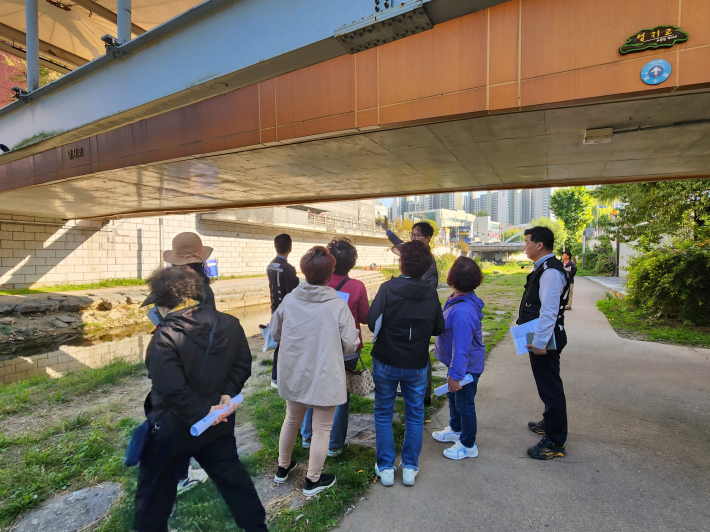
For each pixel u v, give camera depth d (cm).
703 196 841
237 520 183
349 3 354
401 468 281
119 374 543
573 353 594
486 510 232
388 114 357
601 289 1711
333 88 388
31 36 691
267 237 2500
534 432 337
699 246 791
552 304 273
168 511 169
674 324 800
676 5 248
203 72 466
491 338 729
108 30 1226
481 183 744
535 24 291
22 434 350
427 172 648
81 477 275
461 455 292
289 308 242
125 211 1293
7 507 234
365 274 2823
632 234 1027
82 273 1574
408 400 262
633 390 428
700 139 426
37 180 786
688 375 479
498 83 306
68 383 505
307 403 232
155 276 171
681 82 249
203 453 180
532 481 261
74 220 1547
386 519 225
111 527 218
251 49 424
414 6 317
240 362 188
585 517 224
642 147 462
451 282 285
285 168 629
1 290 1341
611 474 268
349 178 719
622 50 263
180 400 161
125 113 557
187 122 518
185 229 1981
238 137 466
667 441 313
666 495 243
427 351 257
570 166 579
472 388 284
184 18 461
